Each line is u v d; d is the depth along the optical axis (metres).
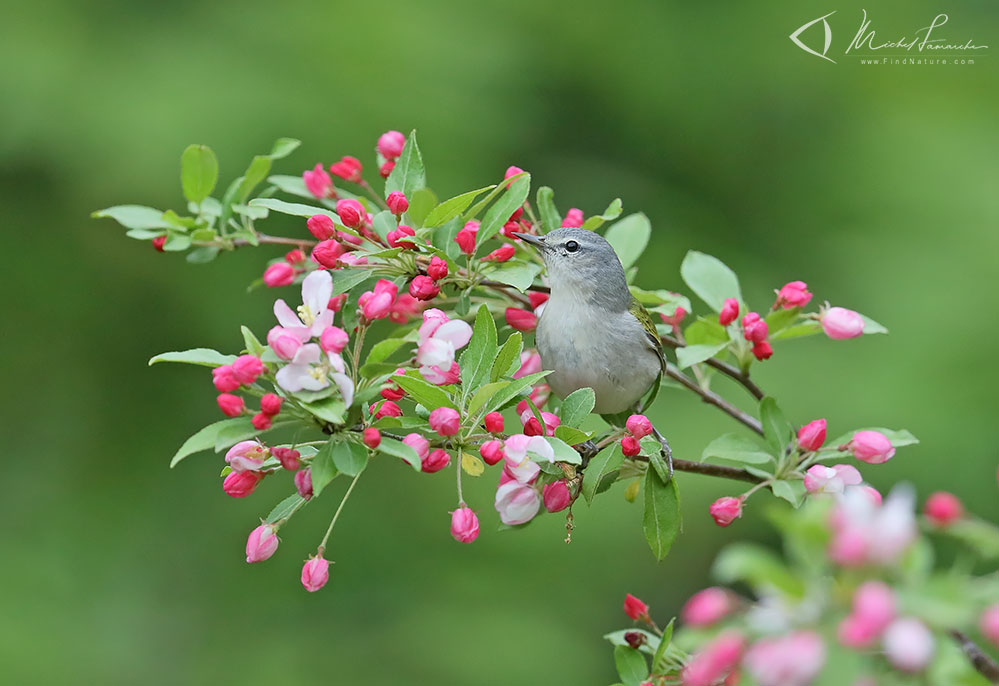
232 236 6.95
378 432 4.63
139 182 11.74
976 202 13.65
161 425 13.07
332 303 5.16
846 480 6.01
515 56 13.68
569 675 11.79
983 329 12.70
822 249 14.14
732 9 15.23
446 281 6.07
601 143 14.88
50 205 12.78
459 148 12.69
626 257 7.48
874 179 14.32
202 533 12.72
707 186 14.92
